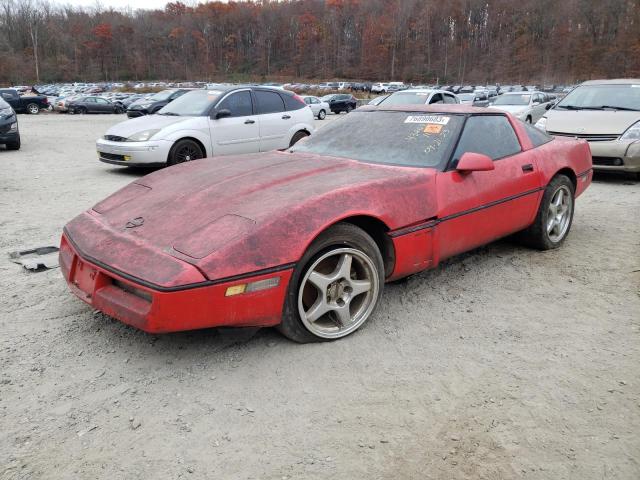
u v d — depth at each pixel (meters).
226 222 2.81
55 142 15.01
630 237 5.30
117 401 2.53
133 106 25.36
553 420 2.43
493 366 2.88
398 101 13.75
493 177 3.91
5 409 2.46
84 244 3.03
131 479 2.06
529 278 4.15
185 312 2.54
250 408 2.49
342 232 2.97
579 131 8.48
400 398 2.58
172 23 141.75
